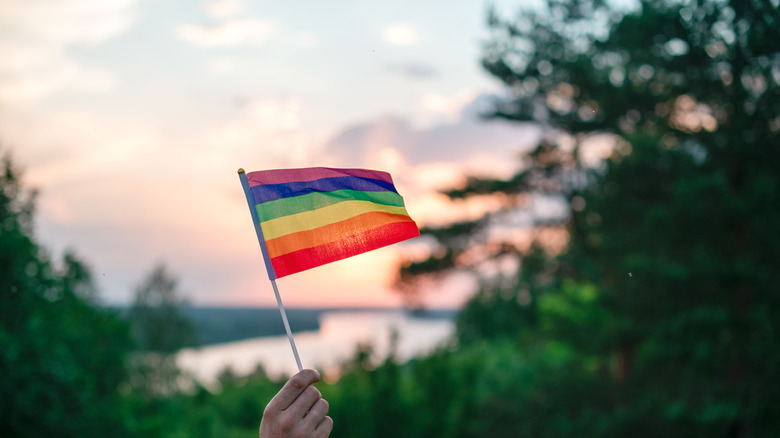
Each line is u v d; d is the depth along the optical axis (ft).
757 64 57.21
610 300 65.21
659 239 58.95
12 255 35.04
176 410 86.89
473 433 76.48
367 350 71.77
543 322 85.81
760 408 54.19
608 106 71.67
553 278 104.58
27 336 35.65
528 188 96.94
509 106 96.78
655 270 58.08
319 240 9.07
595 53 82.84
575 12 90.27
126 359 49.52
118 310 48.96
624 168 62.28
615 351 73.56
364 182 9.60
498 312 150.30
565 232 98.63
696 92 60.75
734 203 53.83
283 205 9.15
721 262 55.93
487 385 94.27
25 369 33.99
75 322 44.78
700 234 57.47
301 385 6.42
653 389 68.44
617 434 66.03
